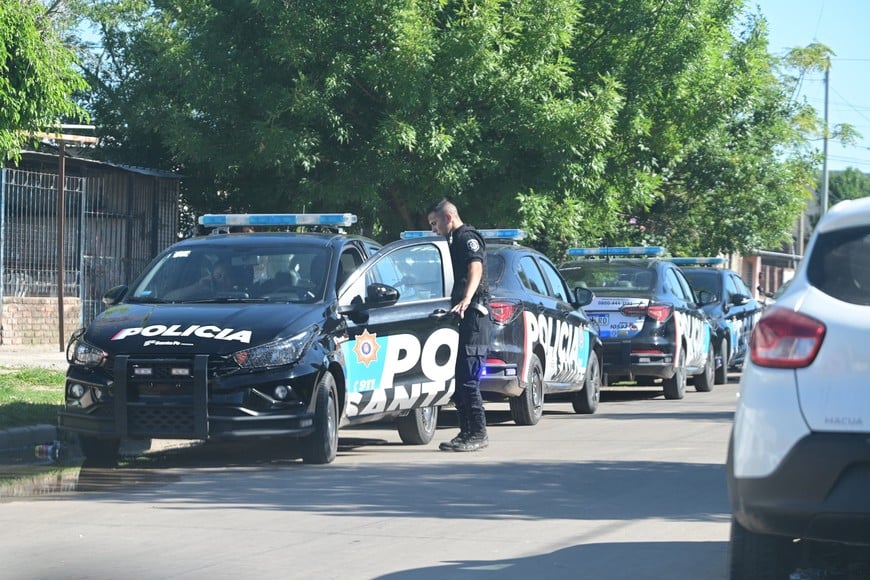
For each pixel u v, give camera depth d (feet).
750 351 18.93
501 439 44.91
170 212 84.74
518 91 72.33
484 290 41.55
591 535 25.84
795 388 18.06
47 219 75.72
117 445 38.11
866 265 18.54
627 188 84.23
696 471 35.78
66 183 76.89
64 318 76.59
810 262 18.95
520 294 48.57
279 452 40.91
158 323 36.78
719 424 50.78
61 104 55.62
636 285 63.00
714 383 78.07
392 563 23.07
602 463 37.65
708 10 86.89
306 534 25.94
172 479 34.32
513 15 72.54
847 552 23.68
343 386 38.37
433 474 35.14
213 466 37.27
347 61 69.36
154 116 79.61
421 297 42.29
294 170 72.02
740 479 18.40
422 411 43.88
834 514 17.63
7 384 51.21
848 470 17.60
